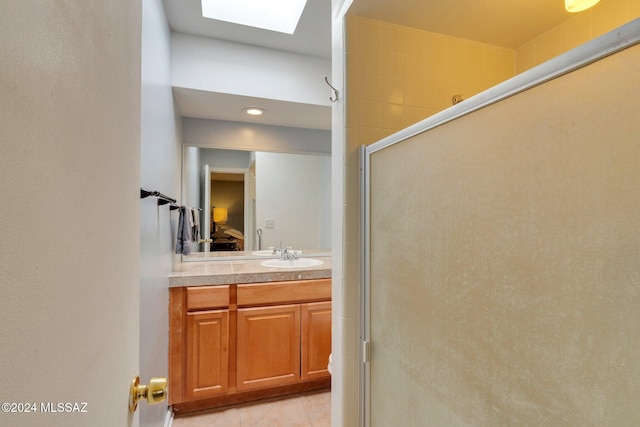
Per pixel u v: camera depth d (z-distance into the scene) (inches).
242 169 103.5
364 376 46.6
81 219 16.5
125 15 24.0
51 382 13.7
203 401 76.7
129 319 25.5
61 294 14.5
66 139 15.0
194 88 73.9
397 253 39.4
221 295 75.7
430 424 33.2
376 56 49.2
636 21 16.9
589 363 19.2
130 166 25.7
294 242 109.2
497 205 25.5
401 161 38.7
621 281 17.6
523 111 23.4
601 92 18.5
